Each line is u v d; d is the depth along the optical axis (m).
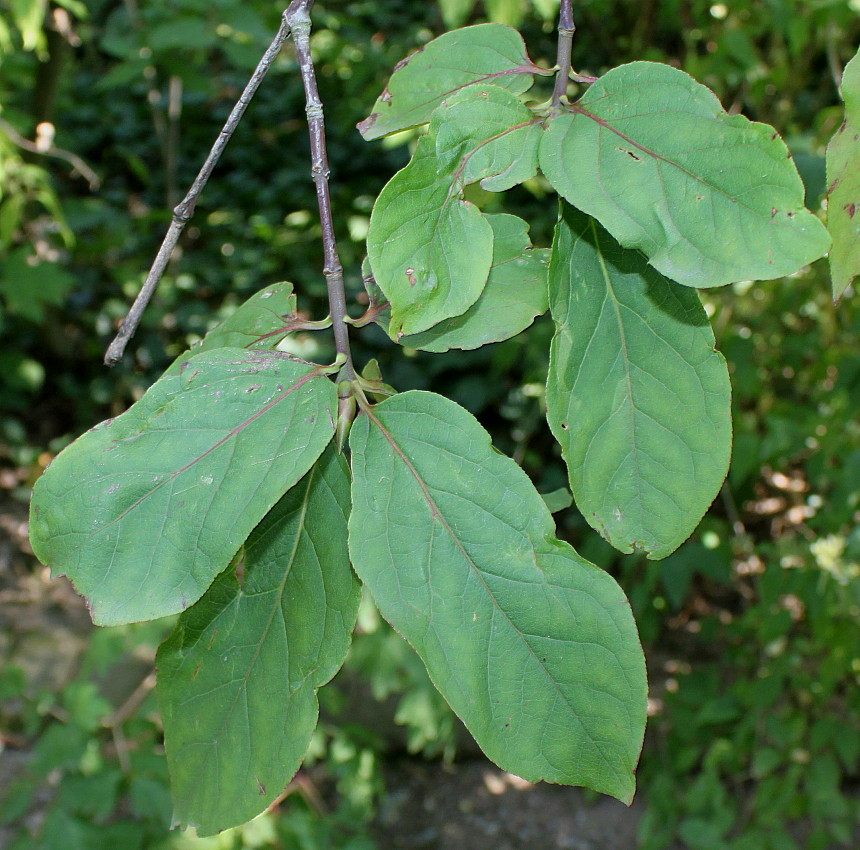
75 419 5.57
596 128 0.75
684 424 0.78
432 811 4.06
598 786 0.73
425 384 5.11
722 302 3.37
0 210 3.57
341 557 0.83
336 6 5.49
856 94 0.75
